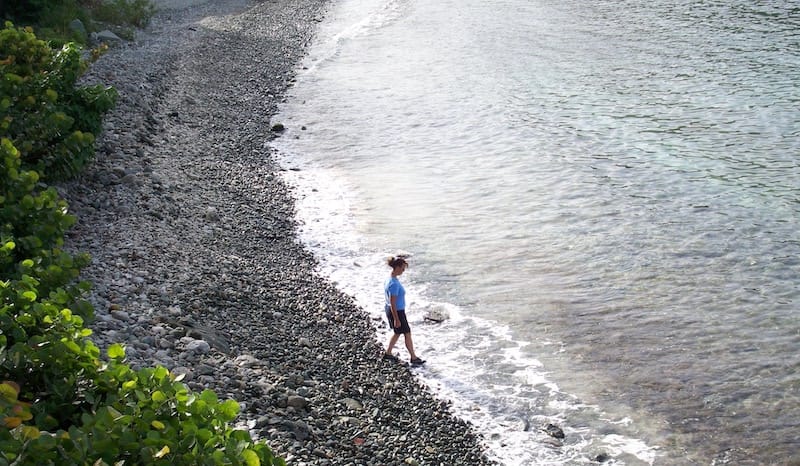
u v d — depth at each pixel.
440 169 28.86
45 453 6.65
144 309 15.61
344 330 18.12
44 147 19.31
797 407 15.66
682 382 16.52
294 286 19.84
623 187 26.72
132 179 22.62
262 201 25.36
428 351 17.72
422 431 14.62
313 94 38.19
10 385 7.18
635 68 41.22
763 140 30.69
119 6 47.72
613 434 15.05
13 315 9.70
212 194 24.75
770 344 17.72
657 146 30.48
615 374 16.84
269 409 13.55
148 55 39.06
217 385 13.50
